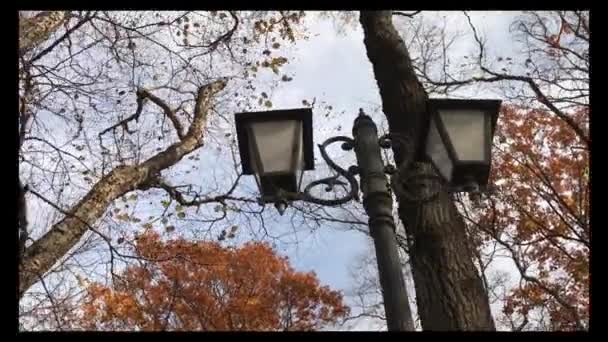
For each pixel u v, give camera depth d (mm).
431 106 4906
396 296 4316
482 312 6035
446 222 6438
